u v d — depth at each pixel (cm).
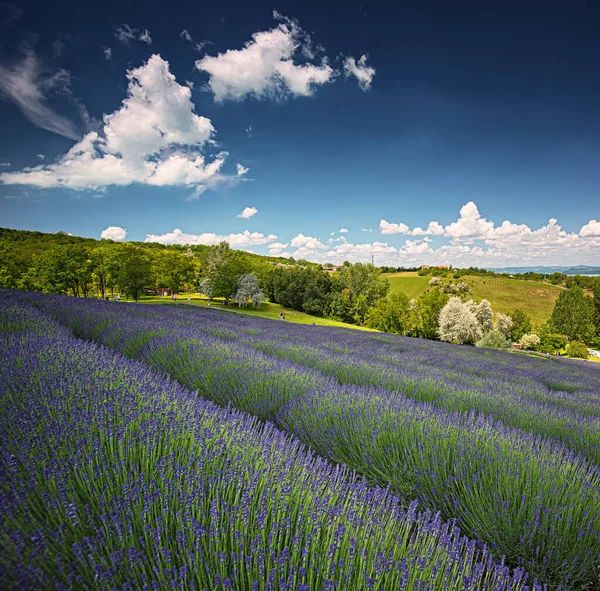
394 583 135
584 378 1416
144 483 148
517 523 202
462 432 317
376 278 7481
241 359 534
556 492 228
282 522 146
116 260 4981
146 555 121
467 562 158
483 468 254
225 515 148
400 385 580
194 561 121
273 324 1752
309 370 583
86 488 148
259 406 398
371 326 5753
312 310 6297
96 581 107
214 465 182
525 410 534
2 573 98
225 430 232
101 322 756
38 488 138
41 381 249
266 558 128
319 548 141
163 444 201
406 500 251
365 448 291
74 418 192
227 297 5459
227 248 6962
